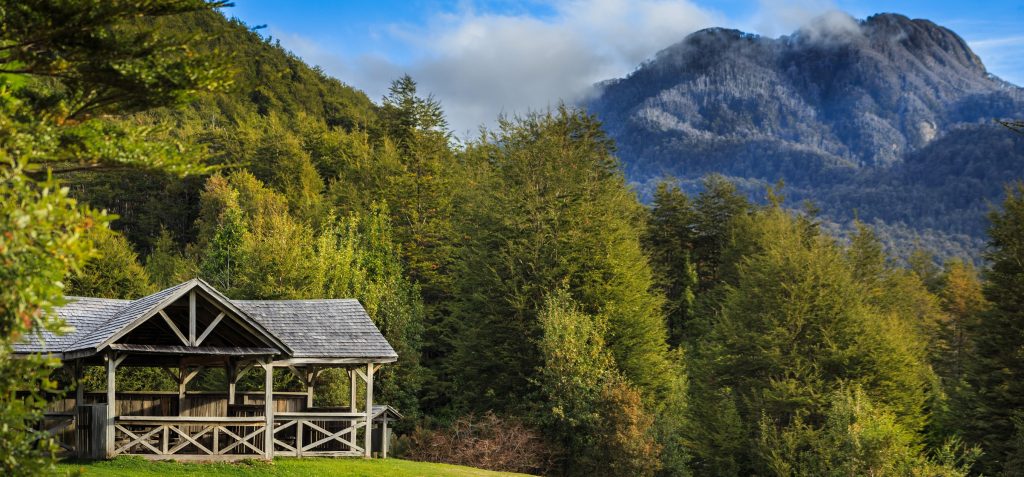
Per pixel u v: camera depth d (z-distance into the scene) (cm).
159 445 2502
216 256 4641
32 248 865
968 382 4088
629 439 3569
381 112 8919
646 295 4512
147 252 7669
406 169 6228
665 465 3812
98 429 2252
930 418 4778
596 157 5247
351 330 2889
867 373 4106
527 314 4291
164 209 7838
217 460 2381
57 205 901
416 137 6412
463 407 4353
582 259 4388
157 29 1210
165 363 2723
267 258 4234
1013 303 4006
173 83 1216
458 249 4994
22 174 927
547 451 3703
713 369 4500
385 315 4466
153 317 2506
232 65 1253
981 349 4106
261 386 3803
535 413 3862
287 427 2730
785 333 4175
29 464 878
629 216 5428
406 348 4416
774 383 4069
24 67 1190
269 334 2430
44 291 866
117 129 1264
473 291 4606
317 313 2970
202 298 2395
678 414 4300
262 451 2523
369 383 2783
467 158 7081
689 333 6425
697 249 7562
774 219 7044
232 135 8388
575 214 4538
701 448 4103
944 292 7612
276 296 4131
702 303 6438
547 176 4700
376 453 3022
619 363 4181
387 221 5331
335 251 4631
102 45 1163
